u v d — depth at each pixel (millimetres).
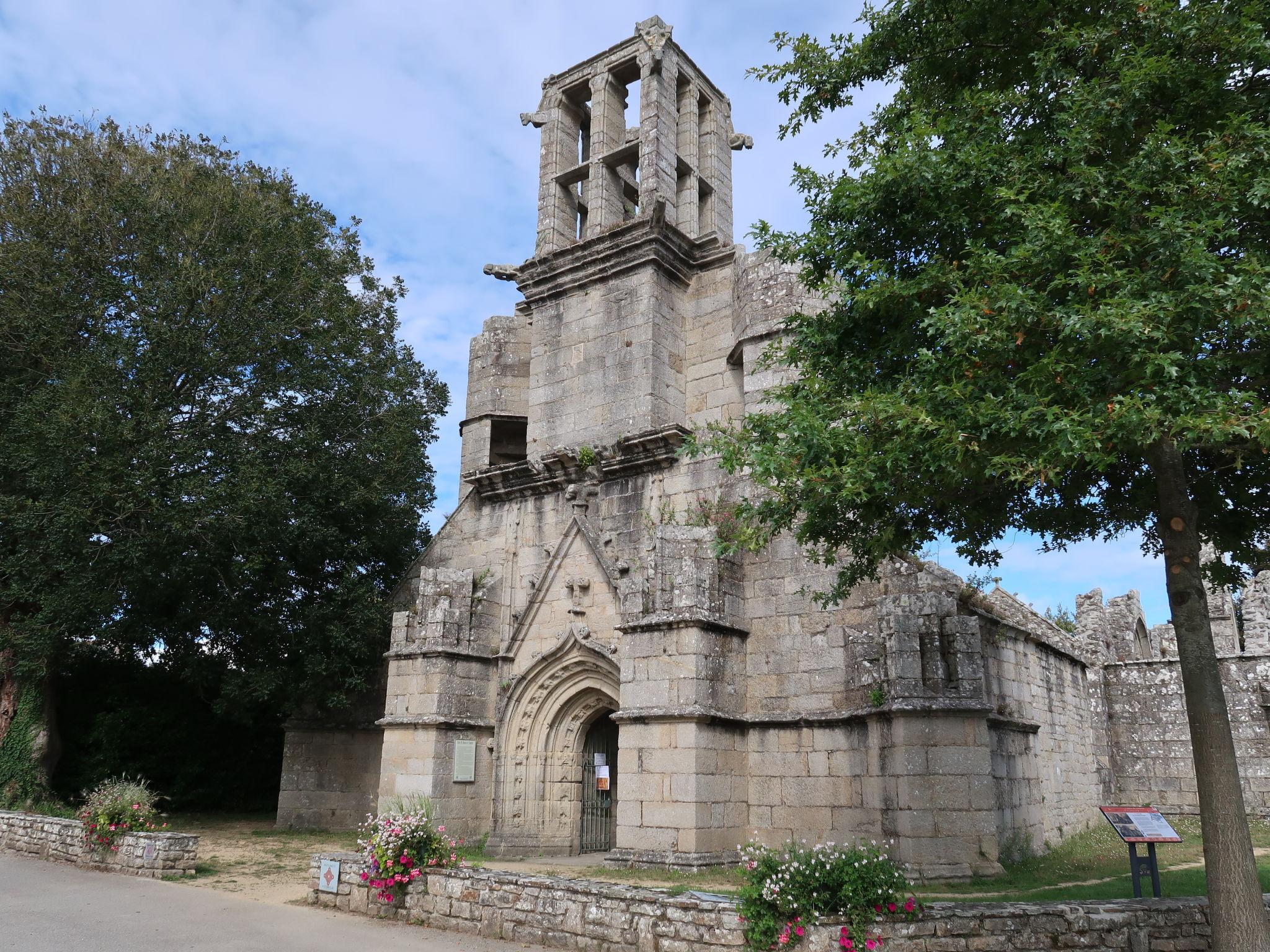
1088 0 9664
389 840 12047
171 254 22484
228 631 24344
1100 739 26438
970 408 8461
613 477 21359
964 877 14531
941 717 15359
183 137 25766
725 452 10898
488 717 21219
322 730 24312
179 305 21484
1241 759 24703
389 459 25688
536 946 10359
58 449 19953
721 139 25516
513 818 20266
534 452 22953
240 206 23391
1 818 18812
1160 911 9156
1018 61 10398
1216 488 10125
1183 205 8289
